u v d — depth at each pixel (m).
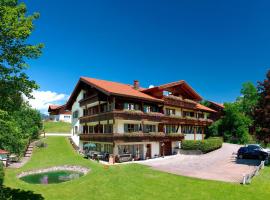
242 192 20.58
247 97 69.81
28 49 15.97
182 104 48.72
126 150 38.91
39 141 46.53
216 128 62.41
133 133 37.53
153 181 23.94
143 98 38.75
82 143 46.12
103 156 37.81
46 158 37.59
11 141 15.45
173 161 35.94
